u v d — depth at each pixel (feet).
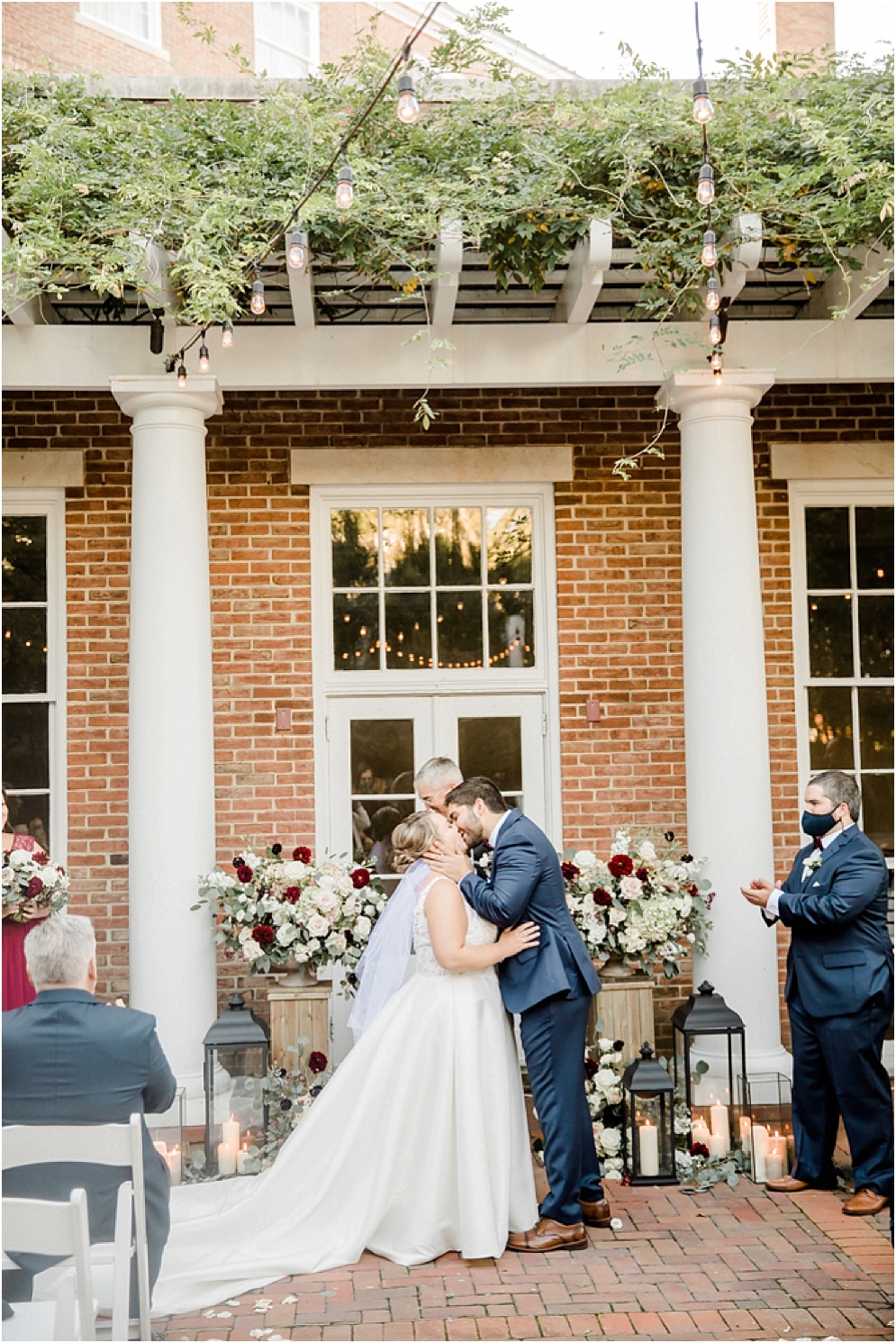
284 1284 13.29
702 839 18.83
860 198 17.35
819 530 22.81
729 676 18.79
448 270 17.56
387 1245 14.06
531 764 22.31
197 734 18.56
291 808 21.53
